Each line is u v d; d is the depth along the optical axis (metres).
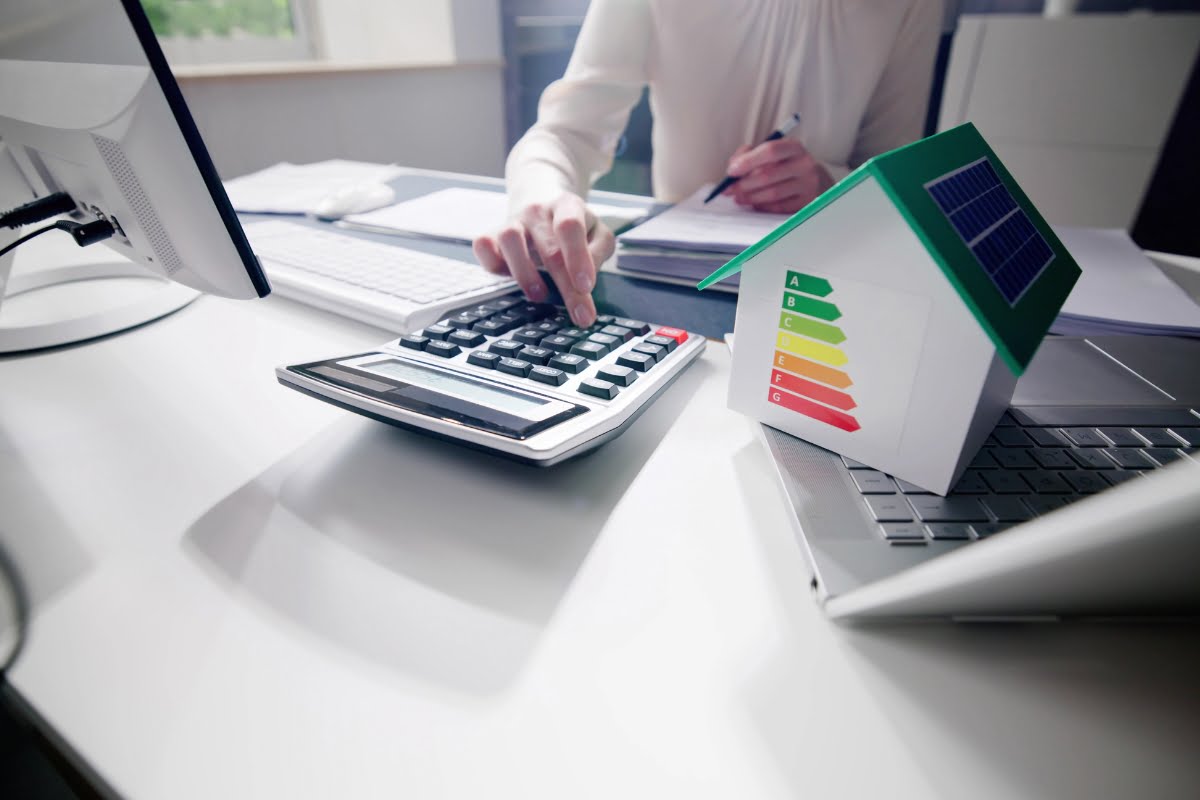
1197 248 1.76
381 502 0.31
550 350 0.38
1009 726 0.20
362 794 0.18
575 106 0.90
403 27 2.14
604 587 0.26
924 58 0.99
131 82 0.31
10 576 0.26
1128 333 0.46
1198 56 1.53
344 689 0.21
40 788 0.44
